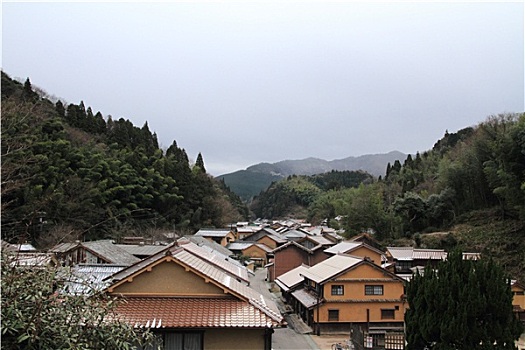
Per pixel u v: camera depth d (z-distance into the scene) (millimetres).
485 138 44312
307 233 60312
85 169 38750
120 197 44094
